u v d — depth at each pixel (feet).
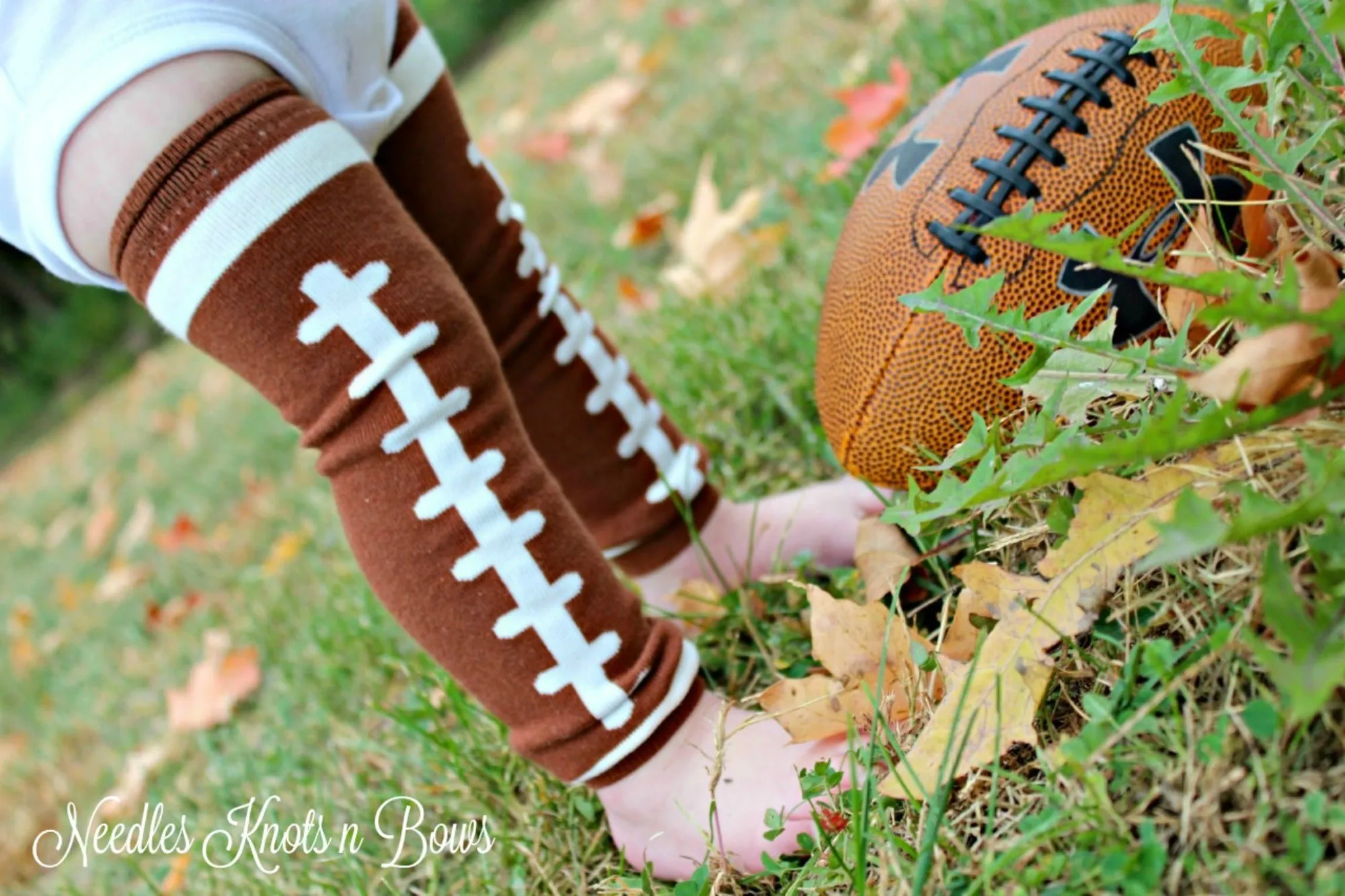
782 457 2.57
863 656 1.89
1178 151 1.96
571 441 2.24
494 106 6.39
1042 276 1.92
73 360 10.99
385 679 2.59
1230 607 1.65
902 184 2.03
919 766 1.71
